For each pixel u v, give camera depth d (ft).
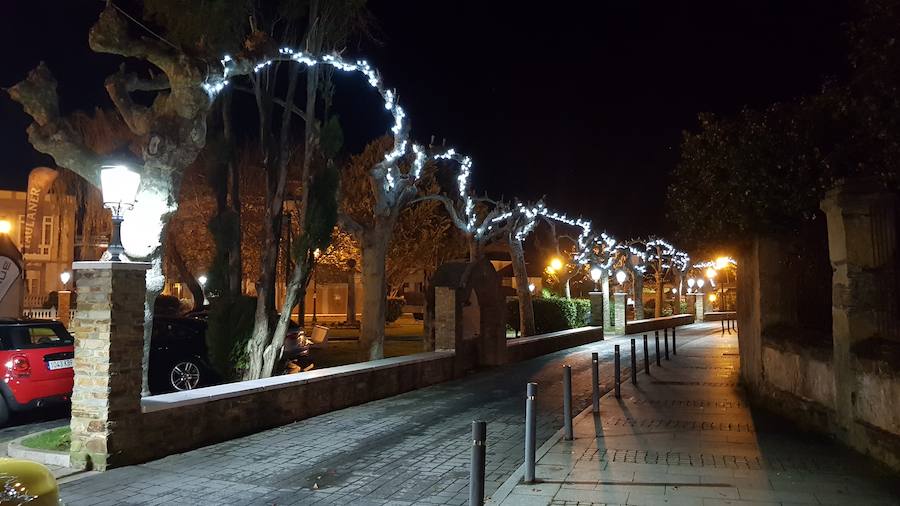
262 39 36.32
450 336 58.80
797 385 35.22
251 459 29.17
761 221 39.06
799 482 23.89
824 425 31.73
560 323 107.45
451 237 118.93
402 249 109.50
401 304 129.80
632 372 51.57
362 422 37.78
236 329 45.42
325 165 47.01
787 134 36.99
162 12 37.68
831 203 29.78
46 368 38.70
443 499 23.56
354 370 43.80
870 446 26.81
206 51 32.30
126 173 28.35
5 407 37.47
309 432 34.91
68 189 107.45
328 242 46.44
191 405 30.99
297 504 23.04
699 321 163.94
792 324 40.11
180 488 24.85
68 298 87.30
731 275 217.15
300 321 83.30
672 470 25.77
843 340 29.09
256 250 106.83
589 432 33.19
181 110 31.94
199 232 98.58
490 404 44.19
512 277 182.70
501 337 66.85
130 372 28.09
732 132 40.47
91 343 27.55
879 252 28.37
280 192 46.73
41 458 28.22
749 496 22.33
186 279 83.71
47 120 30.96
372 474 26.86
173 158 32.07
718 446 29.73
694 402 42.01
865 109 30.99
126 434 27.81
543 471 25.94
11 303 60.23
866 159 34.53
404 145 55.47
